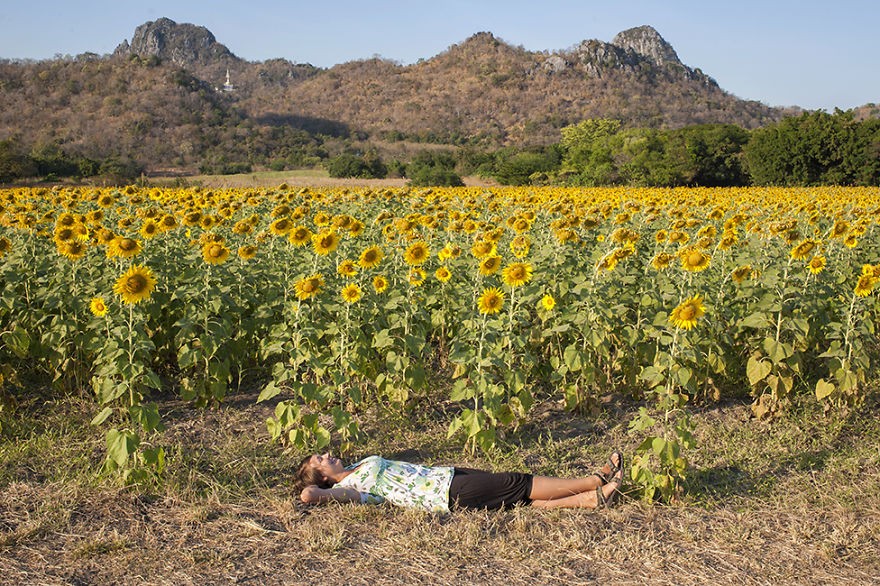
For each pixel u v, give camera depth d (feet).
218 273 25.11
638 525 16.12
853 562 14.44
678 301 24.11
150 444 20.68
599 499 16.72
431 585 13.82
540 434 21.79
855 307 22.18
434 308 28.60
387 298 25.04
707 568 14.32
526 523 16.10
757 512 16.70
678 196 71.00
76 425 21.77
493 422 20.25
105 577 14.02
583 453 20.63
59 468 18.70
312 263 26.68
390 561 14.62
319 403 20.66
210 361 23.82
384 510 16.61
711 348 23.77
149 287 19.07
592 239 31.76
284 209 30.01
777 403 22.48
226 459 19.66
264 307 25.17
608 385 25.49
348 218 26.99
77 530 15.69
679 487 17.19
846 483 18.11
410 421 22.76
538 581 13.97
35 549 14.89
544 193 74.54
